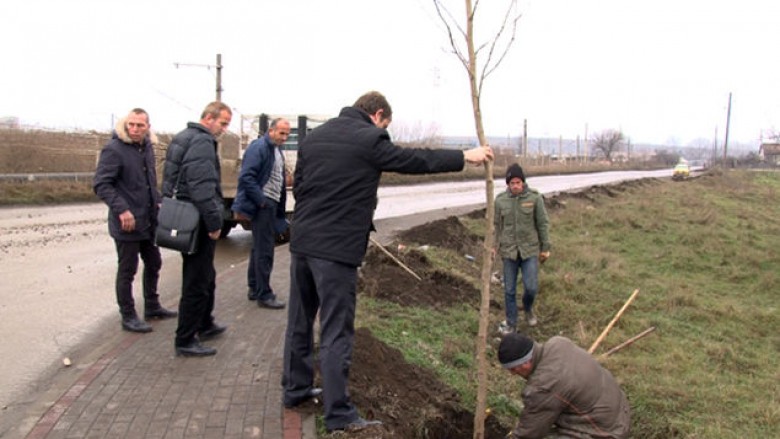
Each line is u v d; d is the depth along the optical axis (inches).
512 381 259.3
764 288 498.6
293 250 166.4
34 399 193.9
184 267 214.4
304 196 165.8
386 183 1402.6
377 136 159.0
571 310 387.5
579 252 563.8
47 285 343.9
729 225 850.1
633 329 360.8
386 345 237.1
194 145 206.1
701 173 2214.6
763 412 252.2
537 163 2534.5
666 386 273.1
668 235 713.6
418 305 329.4
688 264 571.5
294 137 626.8
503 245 325.1
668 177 2033.7
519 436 177.3
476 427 176.2
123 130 236.5
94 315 287.4
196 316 216.5
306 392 179.2
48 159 943.7
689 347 337.4
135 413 175.8
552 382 170.1
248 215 273.4
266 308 281.0
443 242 517.7
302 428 167.5
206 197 204.4
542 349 175.6
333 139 162.4
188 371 205.9
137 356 219.1
